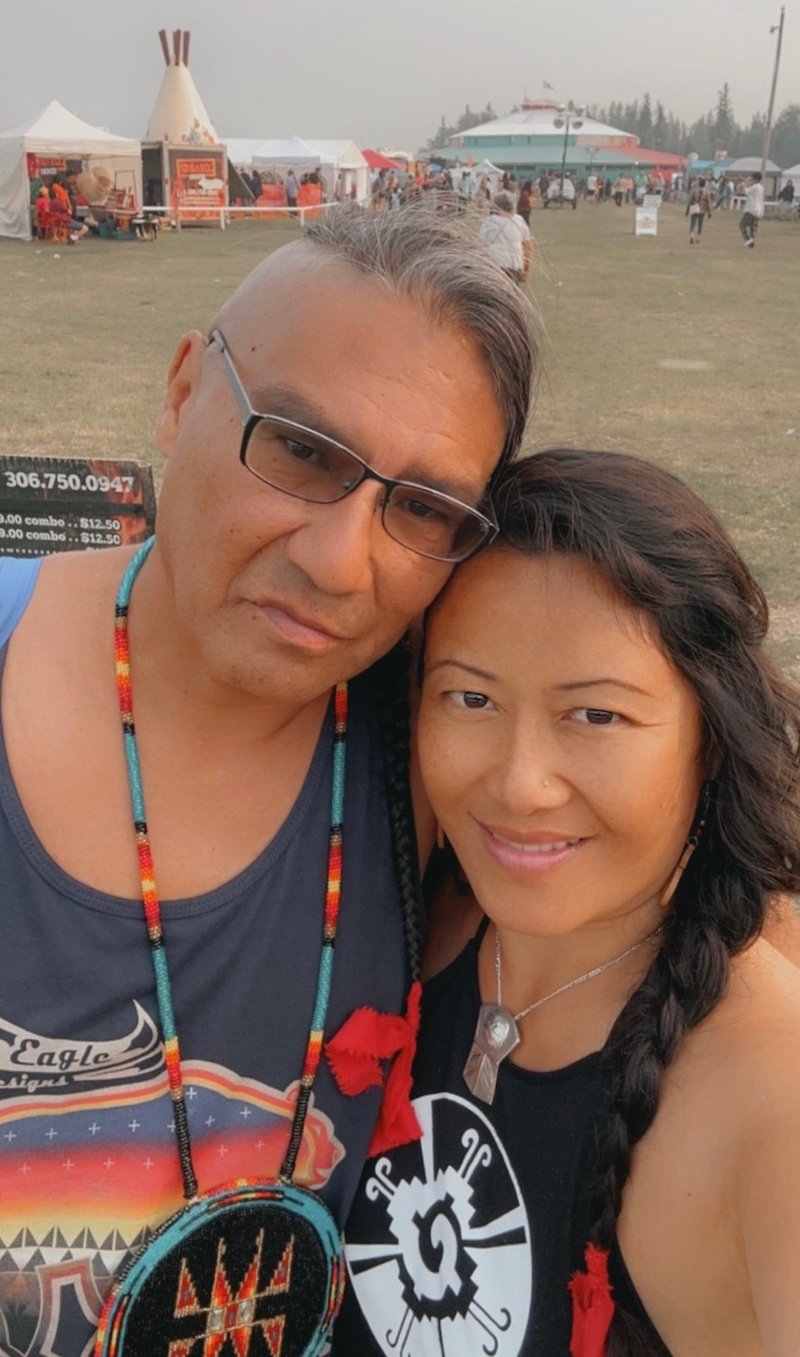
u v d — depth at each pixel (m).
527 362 0.57
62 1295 0.61
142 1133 0.62
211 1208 0.62
